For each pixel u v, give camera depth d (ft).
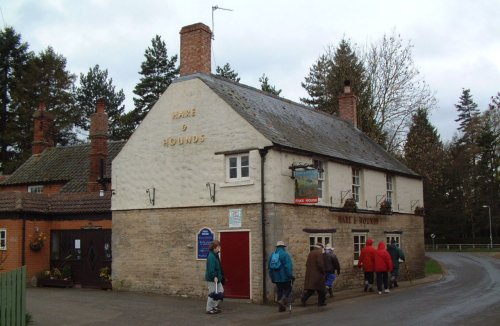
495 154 228.02
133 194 68.28
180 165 64.69
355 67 137.80
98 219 73.26
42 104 113.29
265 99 74.59
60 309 51.26
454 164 229.25
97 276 71.72
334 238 68.28
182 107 65.46
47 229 76.43
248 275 57.77
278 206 58.03
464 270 107.24
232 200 59.98
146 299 59.52
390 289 69.62
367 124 128.57
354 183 76.02
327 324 40.96
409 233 90.94
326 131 81.41
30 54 168.86
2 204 74.08
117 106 198.80
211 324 43.60
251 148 59.16
